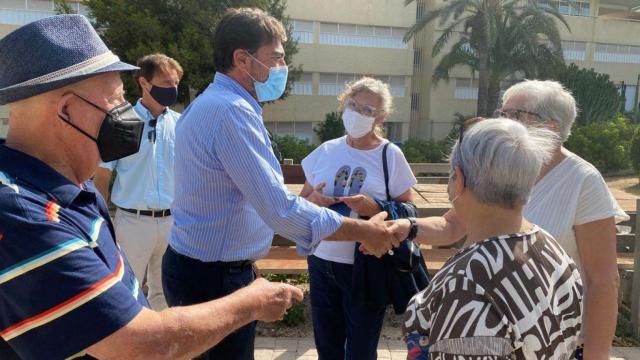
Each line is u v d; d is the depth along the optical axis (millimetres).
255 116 1970
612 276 1761
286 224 1903
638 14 28969
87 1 16656
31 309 1054
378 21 25297
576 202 1816
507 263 1286
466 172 1399
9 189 1097
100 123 1271
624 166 16891
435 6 25844
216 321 1305
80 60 1211
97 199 1387
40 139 1229
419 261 2604
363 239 2141
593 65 28828
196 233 2072
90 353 1106
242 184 1913
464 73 27125
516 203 1354
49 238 1072
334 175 2818
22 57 1169
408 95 26359
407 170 2797
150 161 3449
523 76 23719
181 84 16844
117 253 1321
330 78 25156
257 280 1551
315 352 3658
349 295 2676
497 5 20141
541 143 1432
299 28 24297
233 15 2098
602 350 1717
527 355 1235
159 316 1192
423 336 1404
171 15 16625
